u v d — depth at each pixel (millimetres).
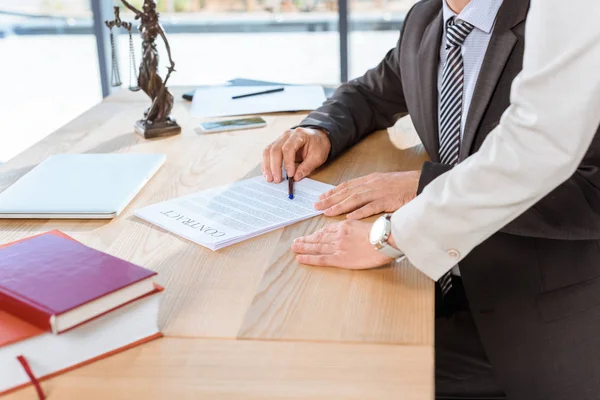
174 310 965
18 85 3770
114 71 1744
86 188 1374
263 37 3590
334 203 1298
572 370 1284
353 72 3586
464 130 1373
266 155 1492
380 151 1647
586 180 1199
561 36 881
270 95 2102
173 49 3629
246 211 1284
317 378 818
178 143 1699
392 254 1054
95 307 918
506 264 1281
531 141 920
